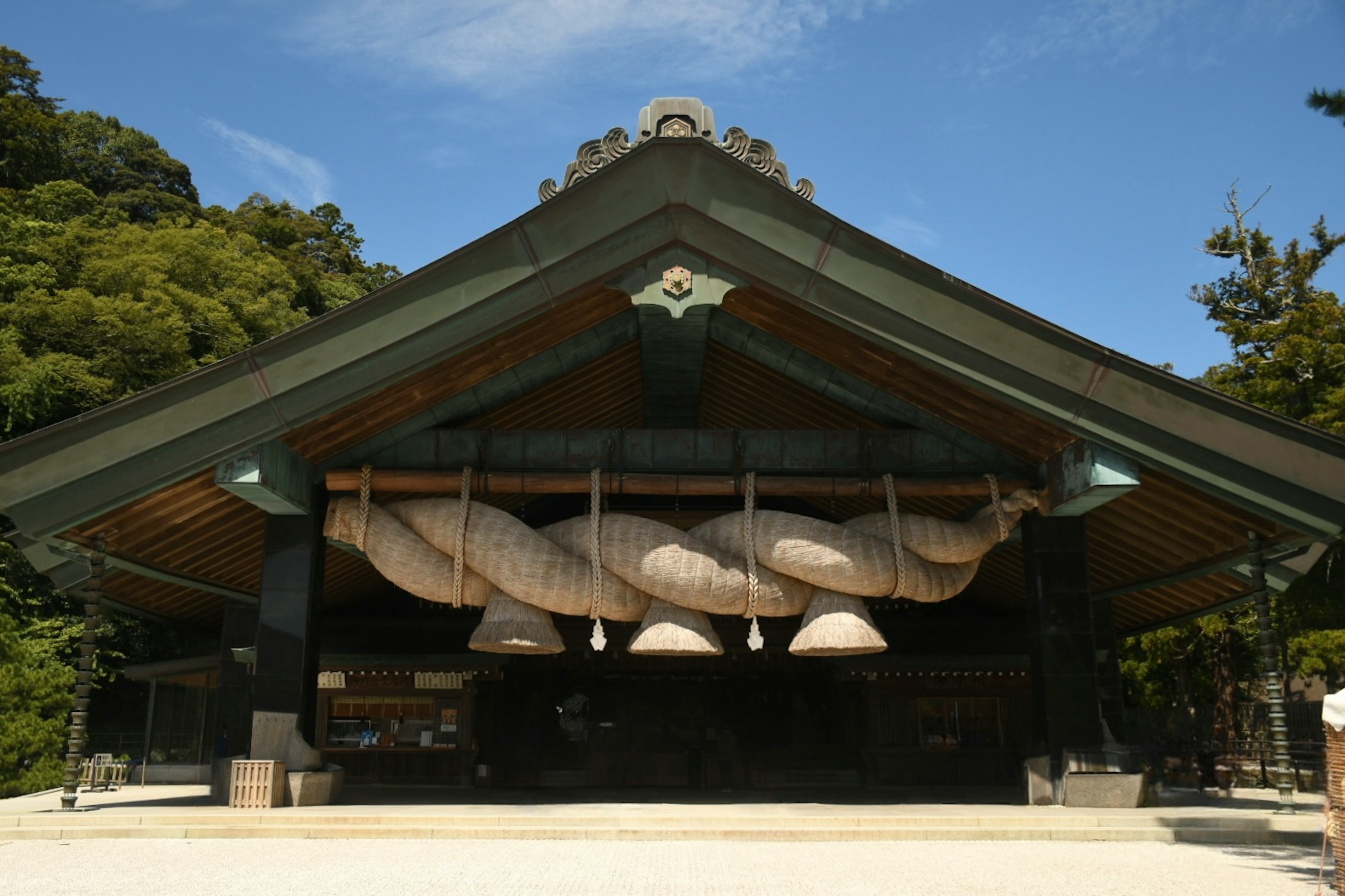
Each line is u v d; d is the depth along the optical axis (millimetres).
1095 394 10617
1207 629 26969
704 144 10711
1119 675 17359
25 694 20172
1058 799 11680
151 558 12758
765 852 8984
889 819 10141
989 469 12781
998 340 10664
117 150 58031
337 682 18812
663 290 10883
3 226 36594
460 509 12062
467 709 18797
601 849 9141
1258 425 10438
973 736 19266
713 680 21594
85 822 10039
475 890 6977
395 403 11992
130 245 38156
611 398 15664
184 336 33375
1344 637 19703
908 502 15500
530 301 10758
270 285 42844
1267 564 12242
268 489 10828
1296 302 30016
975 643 19766
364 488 12195
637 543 11852
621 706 21344
